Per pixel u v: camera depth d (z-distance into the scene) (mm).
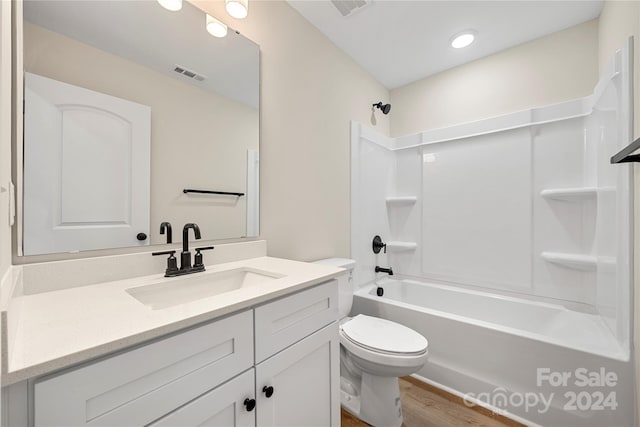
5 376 388
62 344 478
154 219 1069
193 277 1017
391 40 1943
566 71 1828
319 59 1838
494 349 1479
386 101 2611
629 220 1202
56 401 449
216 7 1292
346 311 1723
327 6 1632
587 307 1733
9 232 647
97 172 937
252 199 1410
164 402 569
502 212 2043
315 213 1797
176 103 1140
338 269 1110
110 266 930
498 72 2090
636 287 1166
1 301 449
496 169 2072
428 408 1491
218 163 1272
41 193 826
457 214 2254
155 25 1092
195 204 1191
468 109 2223
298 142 1678
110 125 968
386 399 1368
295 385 884
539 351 1360
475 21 1756
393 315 1861
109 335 513
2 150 526
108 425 496
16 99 778
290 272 1051
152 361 553
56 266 826
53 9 867
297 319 895
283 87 1585
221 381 671
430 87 2430
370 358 1294
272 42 1524
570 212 1797
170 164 1117
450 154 2299
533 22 1769
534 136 1922
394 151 2646
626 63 1197
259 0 1465
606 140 1453
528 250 1937
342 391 1588
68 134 879
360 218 2201
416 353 1266
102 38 961
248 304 722
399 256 2580
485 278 2115
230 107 1319
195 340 621
